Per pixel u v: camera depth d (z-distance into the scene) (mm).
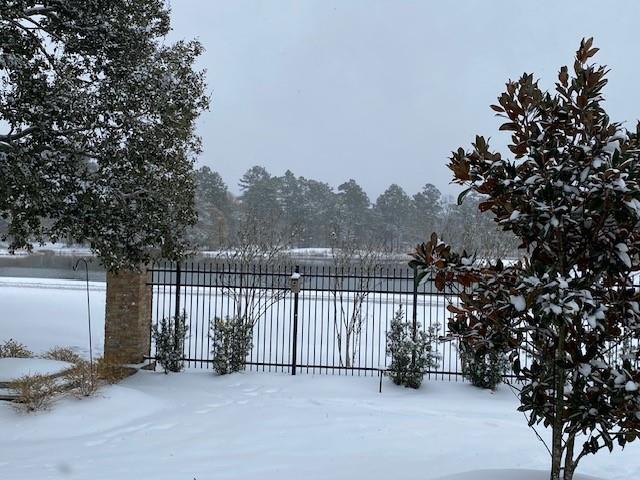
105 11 10836
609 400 4418
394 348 11625
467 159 4559
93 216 10352
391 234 42281
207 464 6648
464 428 8234
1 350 11711
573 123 4461
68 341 15078
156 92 10977
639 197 3846
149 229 11047
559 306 3783
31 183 9406
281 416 8836
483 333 4457
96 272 35656
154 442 7695
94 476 6238
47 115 9789
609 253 4129
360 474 5996
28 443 7773
